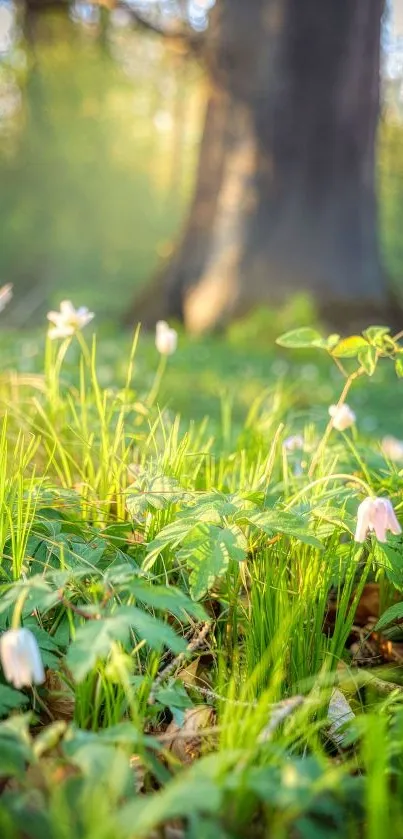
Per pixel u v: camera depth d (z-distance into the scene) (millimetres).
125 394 2652
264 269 12695
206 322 12742
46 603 1529
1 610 1534
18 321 18922
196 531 1812
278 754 1383
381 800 1230
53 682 1820
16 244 30766
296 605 1848
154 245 32375
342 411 2250
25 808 1269
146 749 1647
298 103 12727
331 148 12773
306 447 2801
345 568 2057
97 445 2725
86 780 1275
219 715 1698
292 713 1672
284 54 12594
